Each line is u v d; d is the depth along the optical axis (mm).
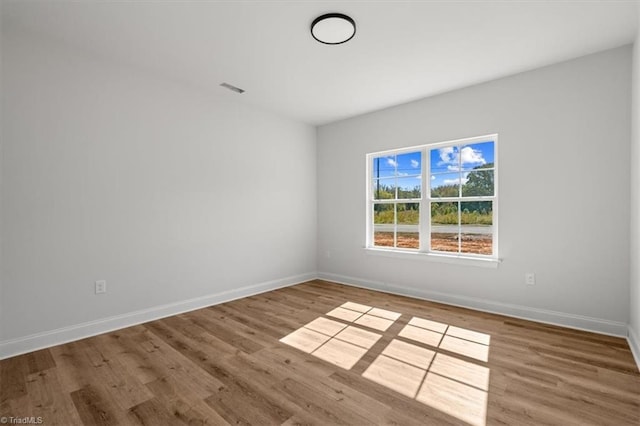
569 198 2916
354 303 3711
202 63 2996
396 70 3127
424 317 3197
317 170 5105
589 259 2830
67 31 2447
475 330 2842
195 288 3537
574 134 2885
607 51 2721
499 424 1589
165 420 1635
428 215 3934
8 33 2355
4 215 2348
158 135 3238
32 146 2471
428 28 2406
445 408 1722
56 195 2588
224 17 2277
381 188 4434
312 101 4008
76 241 2693
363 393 1870
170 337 2717
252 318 3201
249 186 4137
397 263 4160
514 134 3205
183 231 3438
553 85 2986
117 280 2936
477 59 2896
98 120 2824
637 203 2367
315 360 2285
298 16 2268
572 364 2195
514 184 3209
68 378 2043
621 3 2096
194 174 3543
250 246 4141
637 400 1774
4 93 2342
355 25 2363
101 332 2818
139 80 3098
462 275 3582
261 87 3562
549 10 2182
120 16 2258
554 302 3008
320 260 5102
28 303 2451
